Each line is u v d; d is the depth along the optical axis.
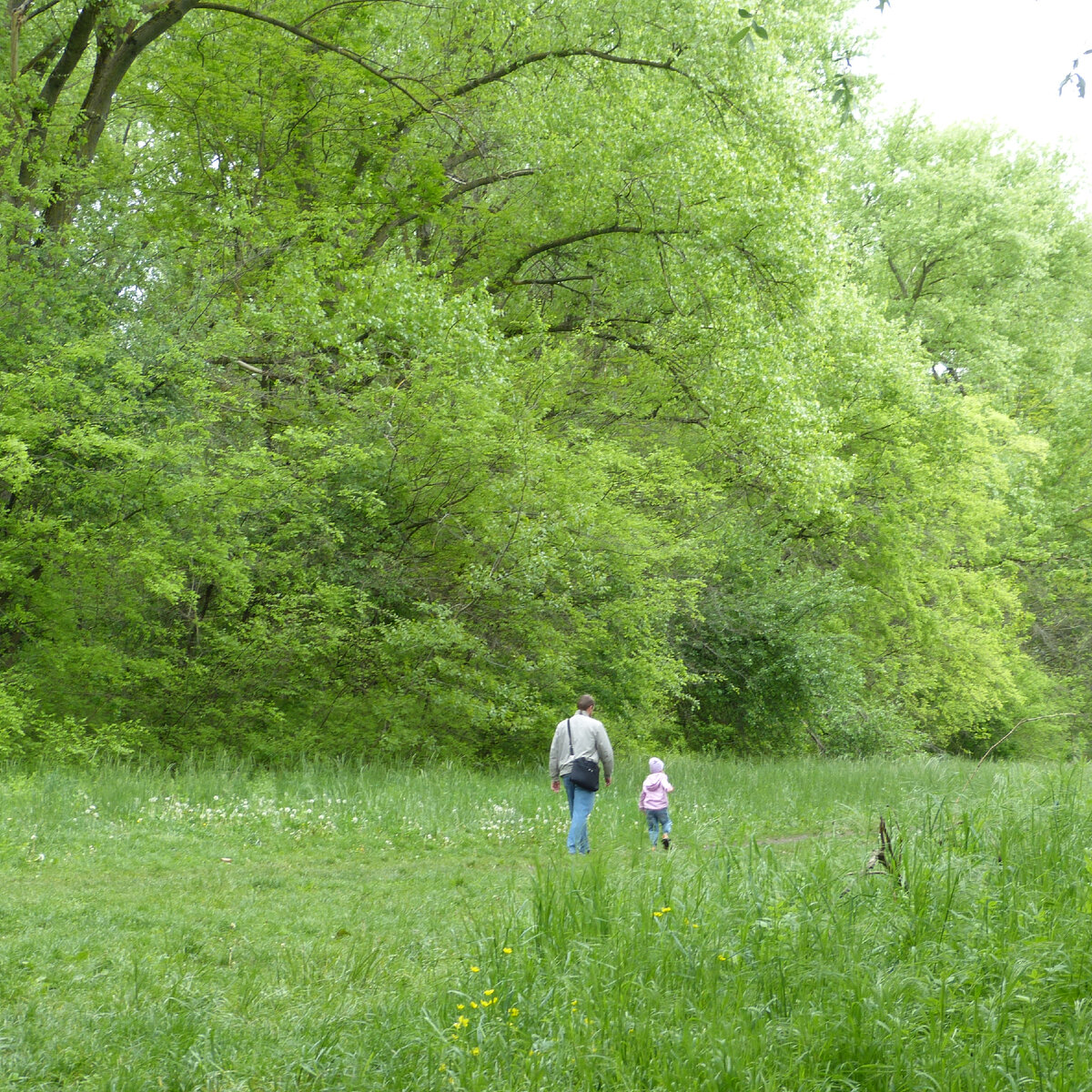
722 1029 4.00
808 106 19.23
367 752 15.37
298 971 5.33
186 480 13.25
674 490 18.69
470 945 5.34
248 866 8.54
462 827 10.71
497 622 16.20
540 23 19.53
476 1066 3.93
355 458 14.96
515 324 21.27
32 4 16.02
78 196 15.98
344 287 18.41
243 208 16.62
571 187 20.20
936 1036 3.92
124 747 12.98
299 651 14.52
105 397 13.19
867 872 5.76
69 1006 4.68
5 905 6.51
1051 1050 3.83
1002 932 4.81
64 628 13.60
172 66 18.70
